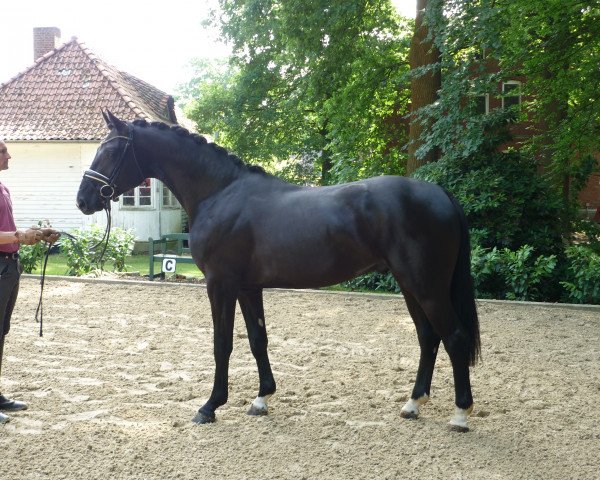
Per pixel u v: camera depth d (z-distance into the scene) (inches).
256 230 169.9
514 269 371.6
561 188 536.7
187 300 365.1
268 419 175.9
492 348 258.7
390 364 233.5
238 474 140.8
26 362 233.3
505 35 459.8
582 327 299.1
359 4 550.9
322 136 804.6
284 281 170.4
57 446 155.6
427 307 158.6
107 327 293.9
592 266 356.5
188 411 181.9
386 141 716.0
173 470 142.7
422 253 156.5
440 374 219.5
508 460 148.2
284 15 569.3
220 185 178.9
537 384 209.8
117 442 158.1
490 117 426.9
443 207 159.3
